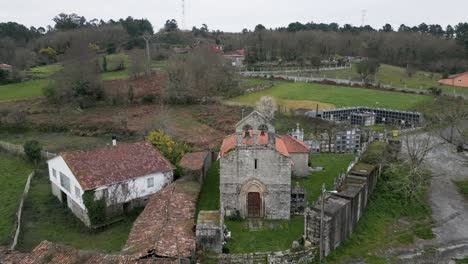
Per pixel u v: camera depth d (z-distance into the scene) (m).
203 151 62.91
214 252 34.53
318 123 81.19
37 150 64.31
